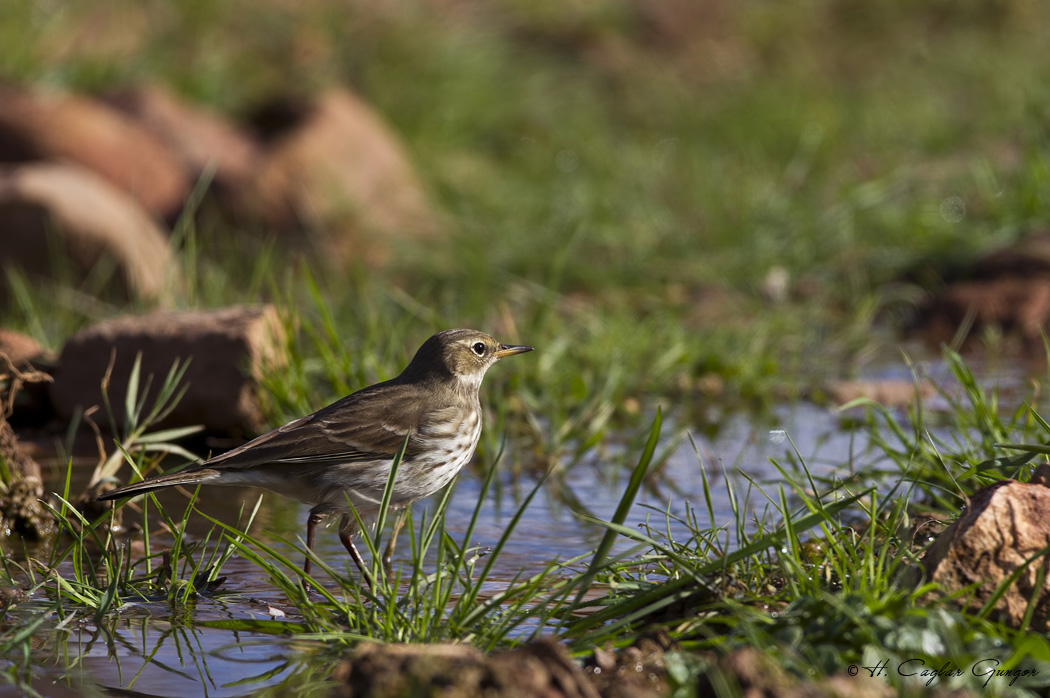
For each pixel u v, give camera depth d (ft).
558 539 28.71
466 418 28.66
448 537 23.65
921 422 31.22
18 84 67.21
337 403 28.30
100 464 30.71
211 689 19.95
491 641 20.99
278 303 40.55
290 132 66.80
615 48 102.89
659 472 34.86
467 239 63.62
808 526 22.35
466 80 86.07
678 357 45.06
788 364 48.47
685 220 69.31
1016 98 84.99
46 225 52.65
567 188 73.41
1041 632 19.97
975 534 20.85
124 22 80.43
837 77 103.19
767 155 81.82
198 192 52.75
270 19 87.86
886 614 19.29
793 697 17.15
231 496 32.63
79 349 37.29
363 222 64.85
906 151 79.51
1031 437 30.96
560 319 51.26
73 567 25.63
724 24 109.50
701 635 20.81
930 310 54.75
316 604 23.12
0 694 19.69
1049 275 54.80
